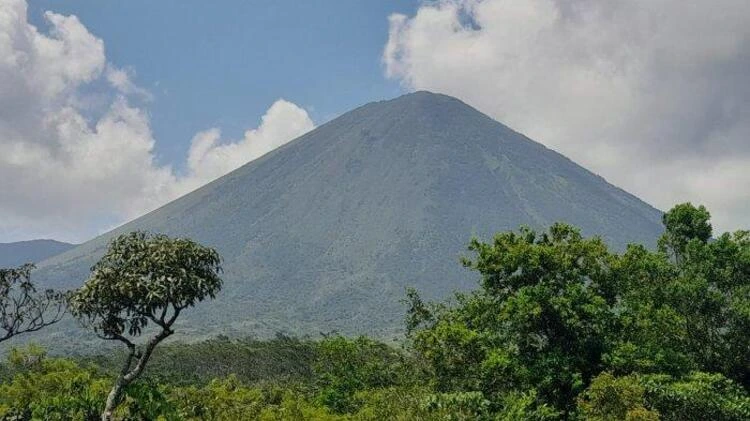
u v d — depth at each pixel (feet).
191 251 52.01
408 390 96.27
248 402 92.32
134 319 50.88
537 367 81.71
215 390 90.84
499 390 85.46
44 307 60.13
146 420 58.75
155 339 51.93
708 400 76.84
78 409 60.49
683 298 95.14
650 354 85.35
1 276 57.72
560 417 80.74
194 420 78.13
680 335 95.20
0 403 71.87
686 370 87.92
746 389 95.55
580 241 91.76
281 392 129.08
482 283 94.22
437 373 91.40
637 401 71.36
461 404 80.18
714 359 96.58
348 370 127.44
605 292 92.27
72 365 94.89
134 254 50.93
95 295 49.83
